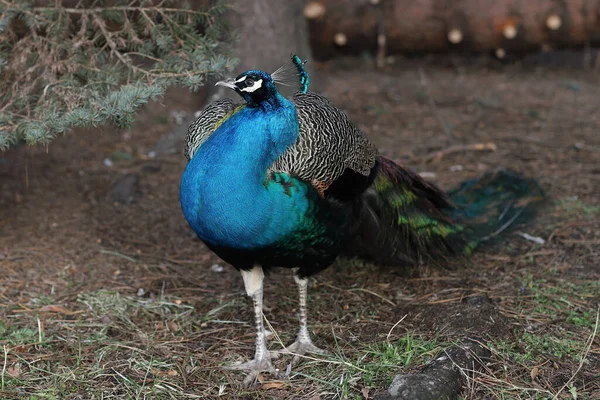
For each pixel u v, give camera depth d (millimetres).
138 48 9047
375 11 19594
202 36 9336
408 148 14430
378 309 8883
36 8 8727
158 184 12773
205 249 10688
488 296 9008
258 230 6859
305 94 8078
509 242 10383
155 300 9148
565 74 20125
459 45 19875
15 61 8719
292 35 14719
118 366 7625
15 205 11688
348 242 8094
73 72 8562
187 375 7531
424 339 8055
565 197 11820
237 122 6793
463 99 17781
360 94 17969
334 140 7363
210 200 6766
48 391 7113
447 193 10852
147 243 10734
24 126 8094
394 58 21047
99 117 7703
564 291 9055
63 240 10602
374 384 7262
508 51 19969
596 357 7695
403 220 9195
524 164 13477
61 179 12820
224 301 9219
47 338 8086
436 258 9711
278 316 8836
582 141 14719
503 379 7301
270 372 7637
